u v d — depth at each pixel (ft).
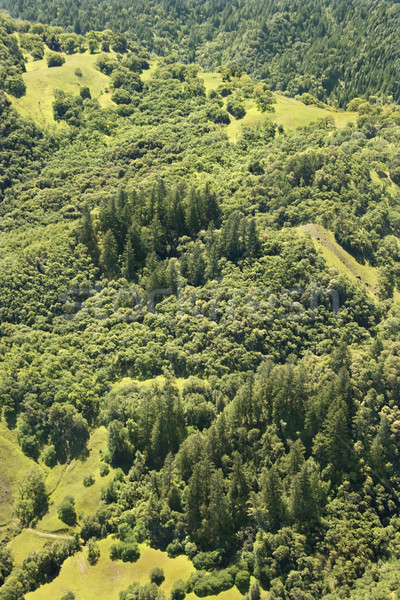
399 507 509.35
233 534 482.69
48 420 579.48
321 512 492.13
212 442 513.04
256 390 561.02
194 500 488.44
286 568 455.63
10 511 520.42
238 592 442.50
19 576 461.37
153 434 532.32
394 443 544.21
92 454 561.02
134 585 447.01
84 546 489.26
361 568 461.37
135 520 491.72
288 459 500.74
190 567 463.01
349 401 545.44
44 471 552.82
